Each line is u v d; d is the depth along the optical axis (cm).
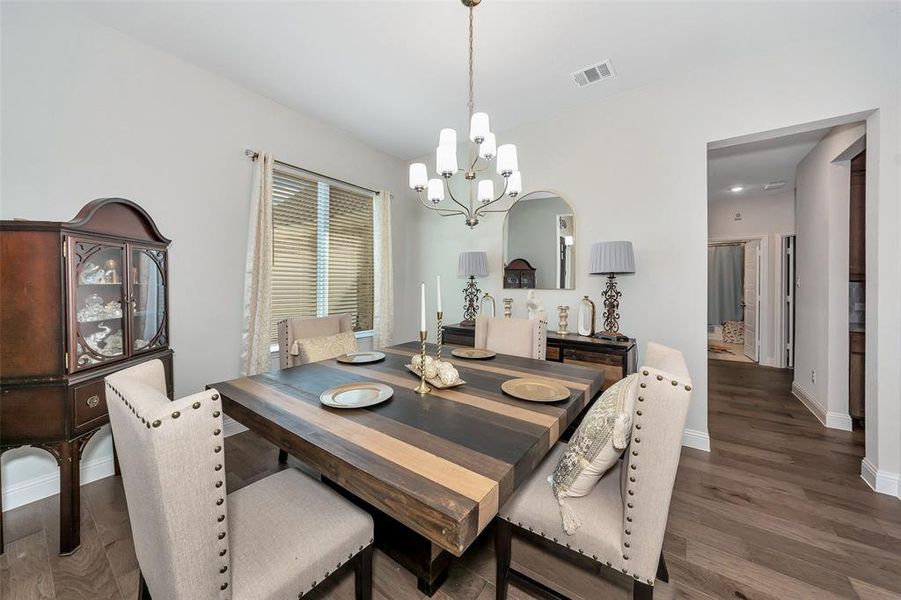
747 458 235
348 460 93
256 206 274
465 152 381
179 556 73
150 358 205
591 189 298
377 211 392
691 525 169
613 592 133
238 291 273
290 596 89
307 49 230
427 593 132
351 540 104
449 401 138
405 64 244
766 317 505
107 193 209
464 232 384
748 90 235
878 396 198
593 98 289
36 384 153
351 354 217
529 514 115
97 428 169
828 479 209
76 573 141
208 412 76
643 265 275
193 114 246
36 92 185
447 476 85
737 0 188
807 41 217
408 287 434
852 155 273
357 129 347
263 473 215
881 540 158
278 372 179
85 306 174
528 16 200
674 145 262
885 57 197
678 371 107
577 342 262
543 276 326
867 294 207
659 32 213
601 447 105
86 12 197
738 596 130
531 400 137
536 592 116
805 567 143
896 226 193
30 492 185
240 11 197
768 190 480
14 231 153
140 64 221
